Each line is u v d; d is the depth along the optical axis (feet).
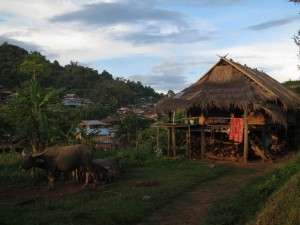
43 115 51.62
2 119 91.45
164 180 45.50
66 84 352.08
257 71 81.82
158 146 67.00
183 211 33.47
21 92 54.19
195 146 73.20
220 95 64.75
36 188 43.47
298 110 75.77
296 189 30.01
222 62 71.67
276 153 68.59
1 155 71.00
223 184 44.47
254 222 26.99
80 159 42.96
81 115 234.58
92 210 31.30
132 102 362.12
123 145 122.52
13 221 27.99
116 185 43.29
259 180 44.37
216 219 29.73
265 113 66.54
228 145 70.33
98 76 404.57
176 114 76.89
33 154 42.19
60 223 27.43
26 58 178.70
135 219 30.45
